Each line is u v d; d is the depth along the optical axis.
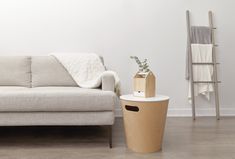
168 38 3.20
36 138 2.34
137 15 3.17
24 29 3.09
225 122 2.91
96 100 2.07
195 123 2.87
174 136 2.38
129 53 3.19
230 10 3.22
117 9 3.15
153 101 1.91
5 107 2.03
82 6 3.12
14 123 2.07
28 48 3.10
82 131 2.60
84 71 2.79
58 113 2.10
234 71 3.26
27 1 3.07
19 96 2.04
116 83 2.37
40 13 3.09
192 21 3.21
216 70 3.20
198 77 3.19
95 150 2.02
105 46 3.17
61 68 2.84
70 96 2.06
